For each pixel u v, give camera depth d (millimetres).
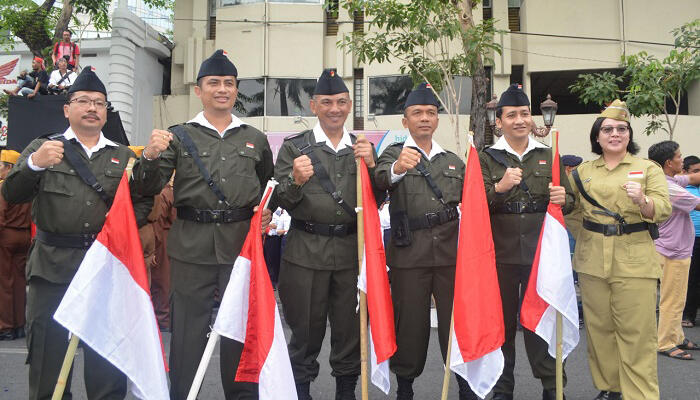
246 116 14477
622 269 3402
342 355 3641
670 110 14469
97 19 14836
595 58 13883
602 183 3580
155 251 6406
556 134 3457
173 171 3387
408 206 3619
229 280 3090
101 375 3074
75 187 3125
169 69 16188
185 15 15430
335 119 3652
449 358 3088
